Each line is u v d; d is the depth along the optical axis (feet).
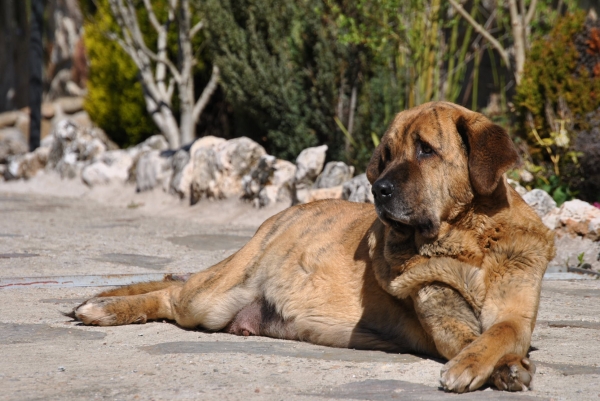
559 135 38.58
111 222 45.65
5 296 24.13
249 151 49.49
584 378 14.92
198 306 19.81
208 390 13.78
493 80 61.72
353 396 13.48
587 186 37.52
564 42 41.47
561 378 14.94
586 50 41.06
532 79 41.52
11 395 13.50
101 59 76.64
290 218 20.13
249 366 15.66
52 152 71.36
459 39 61.57
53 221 45.55
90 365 15.76
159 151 59.11
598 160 36.37
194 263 31.35
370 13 48.01
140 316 20.58
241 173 49.32
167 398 13.29
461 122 16.34
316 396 13.44
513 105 45.83
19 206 54.13
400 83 50.29
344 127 50.01
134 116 75.15
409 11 48.42
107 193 60.44
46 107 106.11
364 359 16.38
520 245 15.75
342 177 43.57
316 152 44.42
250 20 52.21
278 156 53.62
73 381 14.44
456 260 15.79
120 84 75.56
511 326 14.87
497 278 15.71
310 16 49.37
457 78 56.29
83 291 25.27
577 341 18.42
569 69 40.98
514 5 46.16
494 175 15.53
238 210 47.42
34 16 81.76
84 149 68.39
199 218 47.70
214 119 69.26
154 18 66.13
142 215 49.83
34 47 81.61
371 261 17.44
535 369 14.33
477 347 14.34
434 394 13.67
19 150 86.02
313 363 15.97
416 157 16.28
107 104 76.74
